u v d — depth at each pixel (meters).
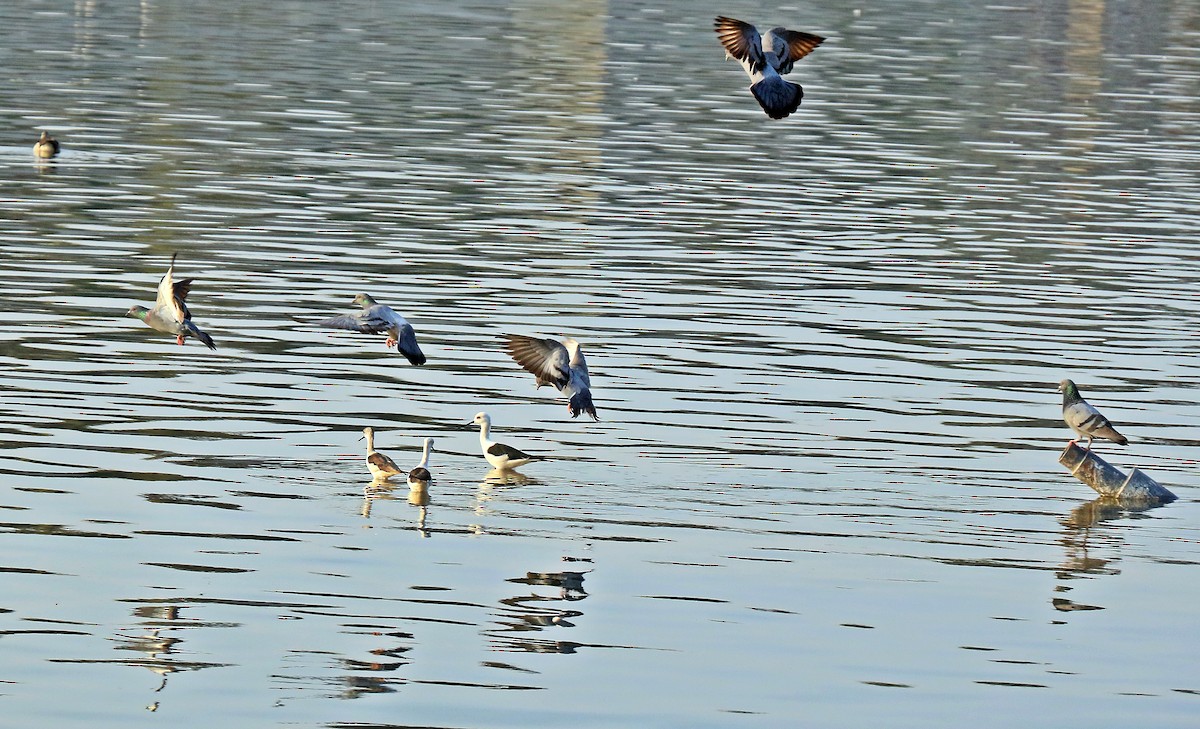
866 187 43.38
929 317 31.14
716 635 17.73
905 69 65.81
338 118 50.75
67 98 52.41
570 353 17.62
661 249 35.81
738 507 21.50
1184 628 18.31
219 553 19.39
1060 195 43.12
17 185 39.84
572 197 40.88
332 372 26.72
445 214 38.44
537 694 16.23
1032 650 17.62
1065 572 19.81
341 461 22.72
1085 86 63.31
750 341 29.11
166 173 41.91
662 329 29.66
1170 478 23.19
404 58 65.00
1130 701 16.48
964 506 21.88
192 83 56.53
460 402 25.50
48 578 18.48
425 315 30.06
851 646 17.56
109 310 29.62
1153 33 83.69
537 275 33.19
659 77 62.00
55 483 21.31
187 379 25.98
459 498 21.45
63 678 16.20
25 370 25.91
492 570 19.25
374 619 17.81
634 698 16.19
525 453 23.00
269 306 30.33
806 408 25.55
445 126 50.09
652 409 25.23
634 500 21.59
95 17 75.38
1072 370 28.08
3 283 31.00
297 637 17.30
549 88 58.28
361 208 38.69
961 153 48.69
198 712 15.64
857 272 34.38
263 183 41.06
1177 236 38.81
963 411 25.77
